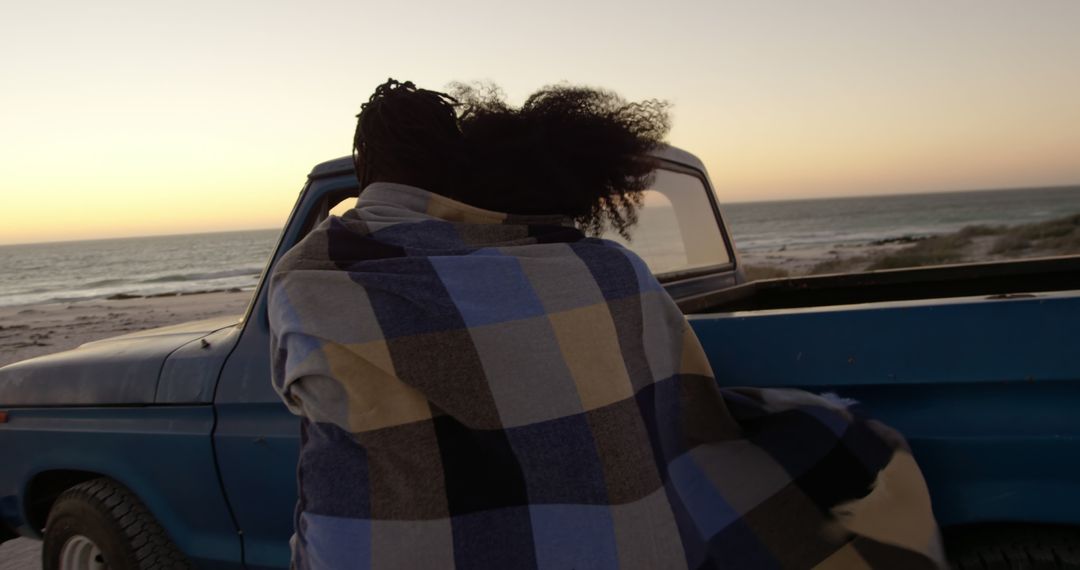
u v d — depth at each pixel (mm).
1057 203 113812
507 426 1115
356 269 1177
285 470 2291
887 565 1351
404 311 1135
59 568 2836
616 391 1180
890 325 1550
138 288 52844
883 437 1509
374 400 1134
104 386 2723
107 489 2705
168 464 2559
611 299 1241
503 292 1169
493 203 1378
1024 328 1443
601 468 1127
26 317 28250
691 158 3402
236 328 2586
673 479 1322
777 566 1332
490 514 1109
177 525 2582
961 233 59875
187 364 2545
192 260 95000
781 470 1449
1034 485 1492
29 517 3033
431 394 1111
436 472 1125
